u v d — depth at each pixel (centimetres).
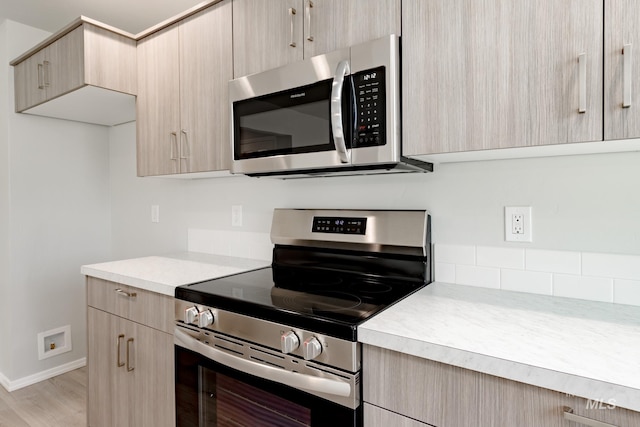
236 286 141
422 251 141
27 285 246
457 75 107
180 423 141
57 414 217
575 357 77
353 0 126
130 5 209
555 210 123
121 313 166
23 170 243
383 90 117
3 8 216
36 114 245
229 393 126
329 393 99
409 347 88
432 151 112
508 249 132
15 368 243
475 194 137
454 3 108
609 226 115
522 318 102
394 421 93
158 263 191
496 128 102
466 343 84
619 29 86
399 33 117
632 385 65
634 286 112
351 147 123
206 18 169
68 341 267
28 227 246
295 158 137
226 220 214
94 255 279
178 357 141
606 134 88
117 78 194
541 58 95
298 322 106
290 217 177
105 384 175
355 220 157
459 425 84
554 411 73
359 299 122
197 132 174
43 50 212
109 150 286
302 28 138
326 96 129
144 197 261
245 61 155
